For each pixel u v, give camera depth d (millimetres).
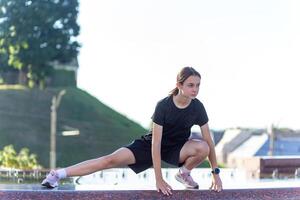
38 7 37375
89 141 48938
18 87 50875
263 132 44469
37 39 38594
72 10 41750
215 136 46469
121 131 51312
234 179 7898
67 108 51344
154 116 5602
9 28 33312
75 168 5812
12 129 47562
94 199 5609
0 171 8656
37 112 49594
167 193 5621
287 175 9094
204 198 5734
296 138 42312
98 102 54938
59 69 53375
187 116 5629
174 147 5848
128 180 7387
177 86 5547
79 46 42969
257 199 5941
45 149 46531
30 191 5586
